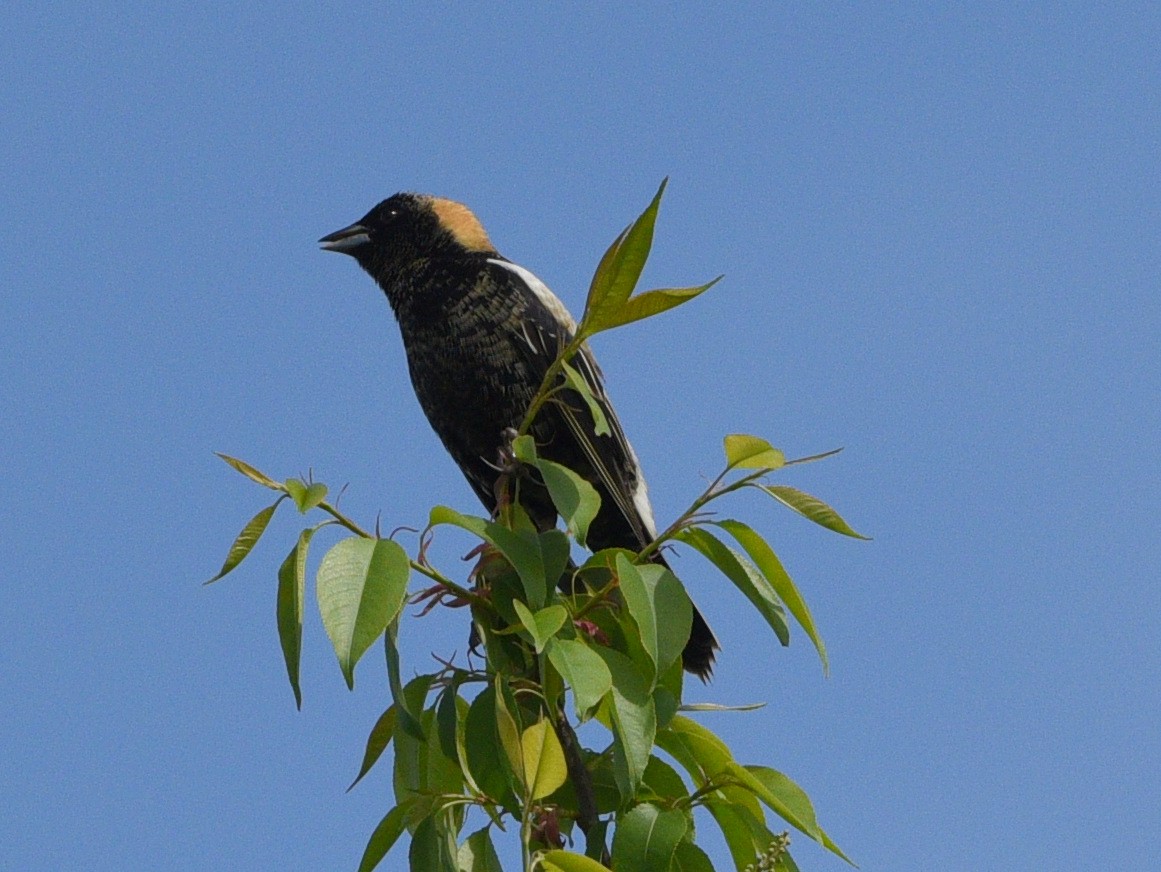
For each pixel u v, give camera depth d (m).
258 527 6.20
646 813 5.98
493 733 6.55
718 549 6.64
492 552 6.94
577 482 6.55
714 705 6.80
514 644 6.92
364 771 6.98
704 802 6.71
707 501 6.63
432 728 6.83
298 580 6.09
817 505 6.52
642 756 5.91
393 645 6.33
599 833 6.46
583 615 6.71
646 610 6.14
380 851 6.51
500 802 6.52
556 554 6.36
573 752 6.67
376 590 5.73
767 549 6.68
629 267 6.43
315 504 6.01
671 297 6.46
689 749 6.78
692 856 6.18
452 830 6.41
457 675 6.81
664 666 6.02
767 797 6.33
